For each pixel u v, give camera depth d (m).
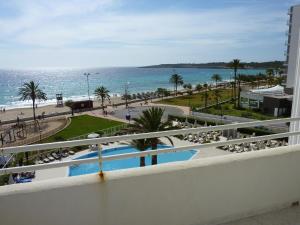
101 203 2.44
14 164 14.74
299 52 5.26
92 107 58.12
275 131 26.12
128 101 70.31
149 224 2.63
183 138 25.98
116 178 2.45
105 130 33.31
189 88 88.69
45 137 31.97
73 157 22.05
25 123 42.16
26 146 2.12
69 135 32.25
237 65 64.81
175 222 2.74
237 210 3.03
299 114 5.11
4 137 33.91
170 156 21.55
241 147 20.47
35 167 2.19
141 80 184.25
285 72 45.12
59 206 2.33
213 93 77.94
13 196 2.21
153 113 18.36
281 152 3.20
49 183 2.32
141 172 2.54
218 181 2.87
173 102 65.44
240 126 2.87
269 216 3.13
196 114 43.41
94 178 2.42
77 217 2.39
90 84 167.38
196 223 2.84
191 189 2.75
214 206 2.90
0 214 2.20
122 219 2.53
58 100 71.31
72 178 2.39
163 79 189.75
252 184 3.07
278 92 46.38
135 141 16.73
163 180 2.61
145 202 2.58
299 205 3.37
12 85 174.75
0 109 67.75
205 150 21.80
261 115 41.84
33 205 2.26
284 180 3.26
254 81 90.31
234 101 59.25
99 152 2.41
